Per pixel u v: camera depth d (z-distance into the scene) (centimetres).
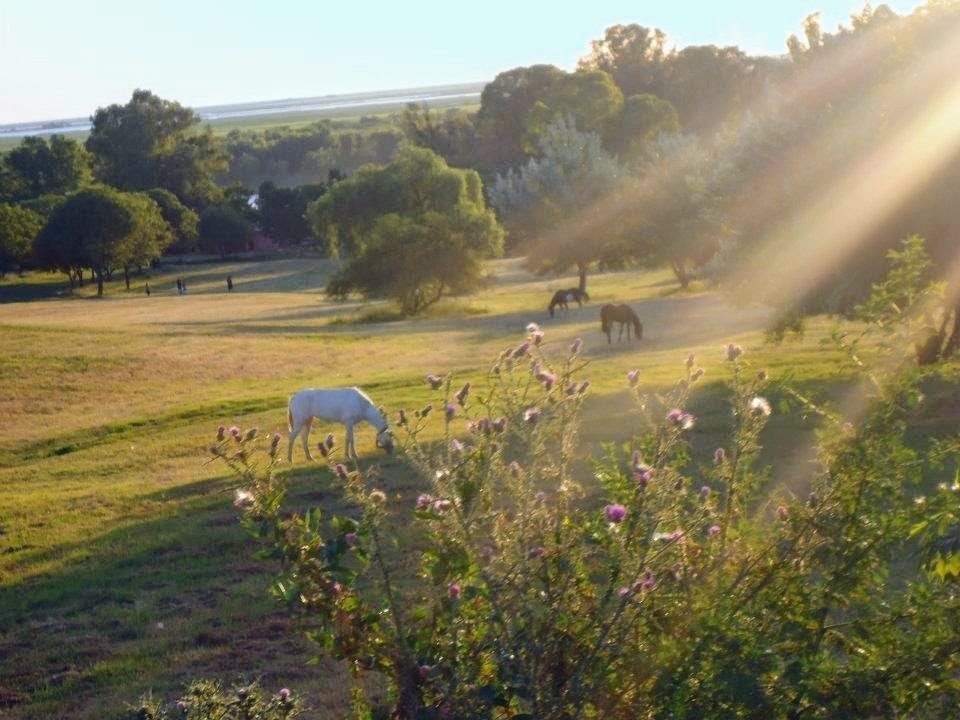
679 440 526
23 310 6750
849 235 1975
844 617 565
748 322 4094
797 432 1575
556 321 4866
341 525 456
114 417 2678
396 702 453
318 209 7231
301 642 922
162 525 1414
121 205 9138
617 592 432
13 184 12950
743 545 472
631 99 9762
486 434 445
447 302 6506
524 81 10875
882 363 493
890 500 468
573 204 6359
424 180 6944
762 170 2205
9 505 1633
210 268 10738
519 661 427
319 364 3578
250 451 484
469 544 432
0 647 980
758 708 405
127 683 853
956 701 424
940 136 1883
